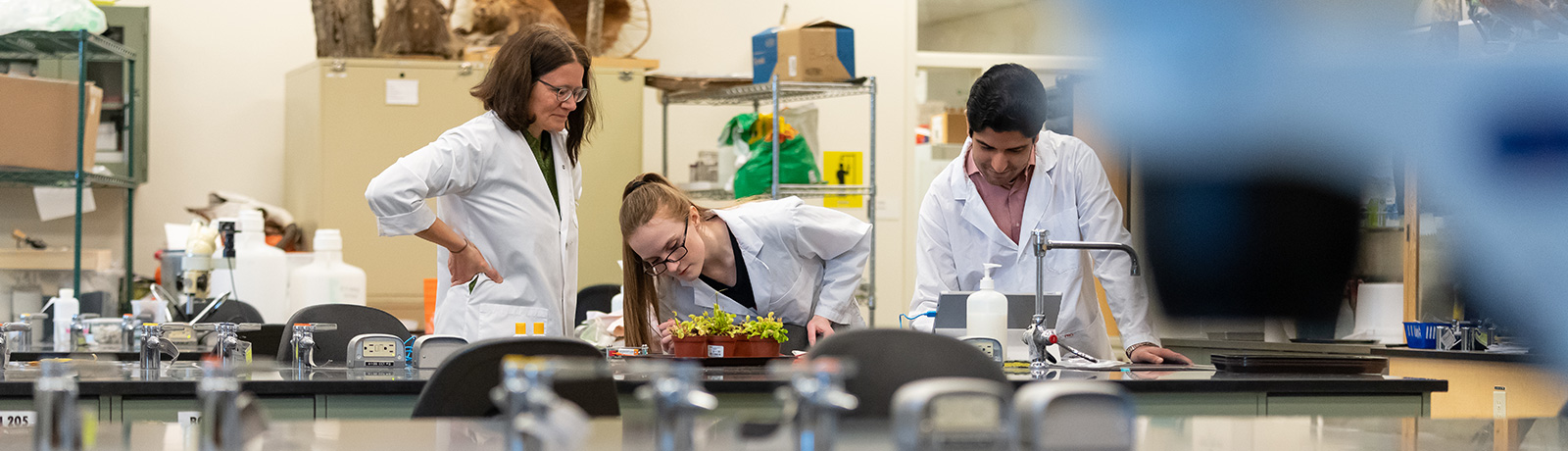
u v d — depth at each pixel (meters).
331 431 1.43
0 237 5.00
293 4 5.23
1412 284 4.45
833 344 1.73
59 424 1.18
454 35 5.02
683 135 5.58
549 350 1.84
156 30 5.11
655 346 2.81
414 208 2.74
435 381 1.80
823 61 4.89
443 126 4.78
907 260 5.82
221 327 2.55
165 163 5.13
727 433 1.31
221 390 1.17
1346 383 2.33
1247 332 5.01
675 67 5.60
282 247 4.73
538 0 5.02
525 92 2.88
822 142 5.74
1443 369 4.13
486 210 2.93
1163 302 5.14
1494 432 1.57
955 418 1.09
